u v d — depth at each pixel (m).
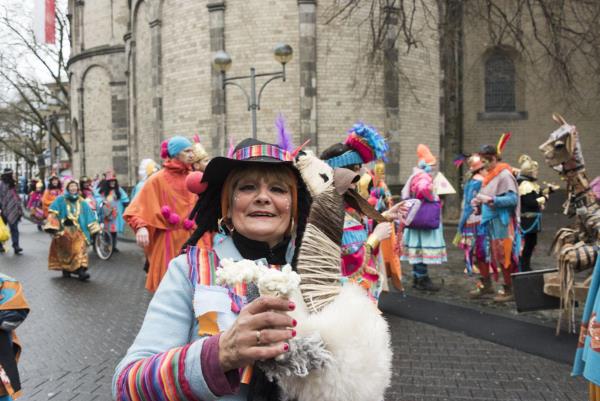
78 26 32.16
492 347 5.67
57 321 7.20
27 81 37.66
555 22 15.20
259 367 1.40
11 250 15.69
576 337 5.88
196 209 1.82
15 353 3.36
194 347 1.34
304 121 18.30
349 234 3.22
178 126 20.09
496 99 24.88
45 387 4.78
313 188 1.65
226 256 1.68
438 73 20.89
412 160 19.88
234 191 1.76
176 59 20.06
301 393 1.39
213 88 18.94
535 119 24.52
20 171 75.50
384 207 7.54
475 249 7.86
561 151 4.96
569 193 5.13
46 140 54.66
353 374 1.39
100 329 6.76
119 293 9.11
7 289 3.13
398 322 6.73
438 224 8.22
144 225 5.46
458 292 8.41
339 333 1.40
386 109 19.12
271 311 1.27
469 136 24.86
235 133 18.78
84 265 10.44
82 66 30.97
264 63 18.48
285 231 1.80
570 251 5.09
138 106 24.91
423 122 20.23
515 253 7.53
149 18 21.28
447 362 5.21
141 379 1.35
